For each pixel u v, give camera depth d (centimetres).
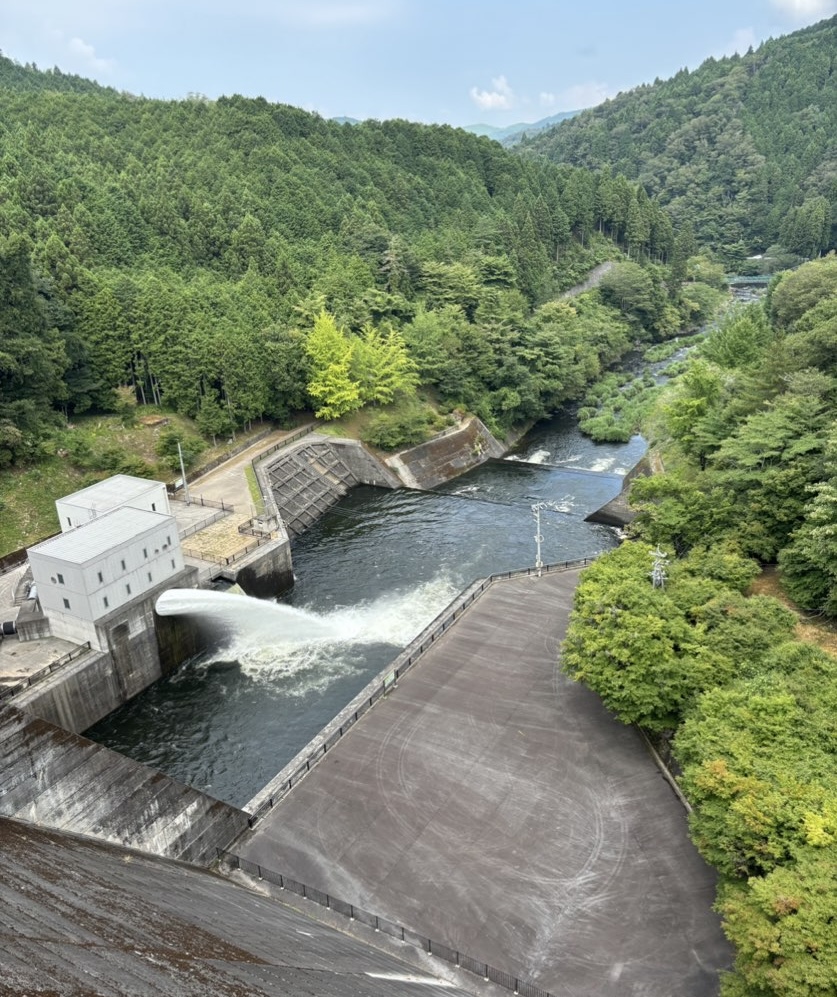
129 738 4450
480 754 3659
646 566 4506
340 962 2272
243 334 8388
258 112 14750
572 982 2536
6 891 2086
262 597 5916
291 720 4550
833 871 2266
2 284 6700
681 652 3669
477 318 10488
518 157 18100
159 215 10688
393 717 3956
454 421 9338
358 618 5678
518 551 6669
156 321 7950
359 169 14500
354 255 11162
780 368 5678
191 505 6925
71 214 9788
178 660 5191
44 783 2817
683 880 2919
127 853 2948
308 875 3036
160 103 14562
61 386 7256
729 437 5553
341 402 8850
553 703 4016
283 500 7512
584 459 9081
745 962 2236
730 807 2642
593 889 2900
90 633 4600
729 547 4784
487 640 4641
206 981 1753
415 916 2819
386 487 8450
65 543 4719
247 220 10706
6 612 5044
